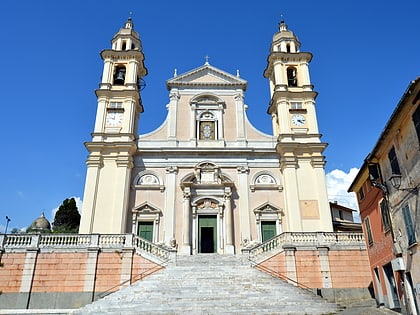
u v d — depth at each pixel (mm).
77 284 21656
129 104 32375
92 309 17047
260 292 18000
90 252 22406
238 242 28250
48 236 22781
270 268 22516
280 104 32969
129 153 30078
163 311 15750
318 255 22797
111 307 16641
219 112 33500
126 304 16969
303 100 33344
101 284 21734
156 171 30562
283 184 30219
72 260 22203
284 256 22688
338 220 40562
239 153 31234
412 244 14172
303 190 29422
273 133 35375
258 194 29938
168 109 33531
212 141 32156
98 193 28609
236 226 28781
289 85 34688
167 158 31016
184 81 34562
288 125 32062
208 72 35219
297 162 30422
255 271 21219
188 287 18531
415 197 13695
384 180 16438
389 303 17016
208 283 19172
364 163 17672
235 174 30703
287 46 36875
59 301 21219
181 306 16219
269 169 31016
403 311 15367
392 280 17031
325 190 29219
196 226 28719
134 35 37219
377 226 18141
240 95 34312
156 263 22219
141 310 15867
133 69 34375
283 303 16688
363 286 22047
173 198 29359
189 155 31172
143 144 31828
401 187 14680
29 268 21781
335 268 22516
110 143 29984
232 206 29422
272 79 37250
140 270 22094
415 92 12648
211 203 29578
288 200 28953
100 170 29484
